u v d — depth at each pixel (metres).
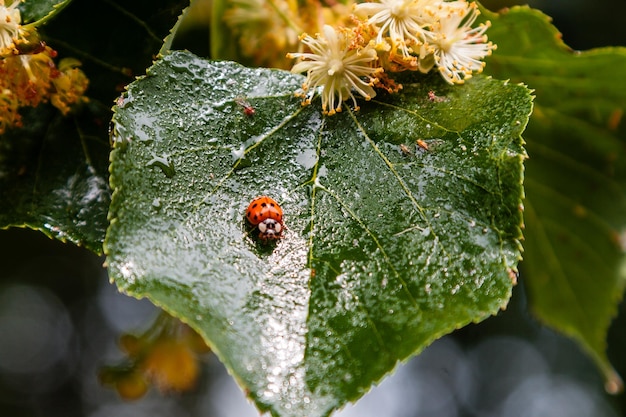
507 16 0.27
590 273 0.34
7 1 0.25
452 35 0.25
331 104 0.25
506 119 0.25
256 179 0.24
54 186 0.26
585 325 0.35
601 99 0.30
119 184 0.23
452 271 0.24
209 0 0.29
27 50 0.25
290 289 0.23
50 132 0.26
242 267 0.23
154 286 0.23
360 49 0.25
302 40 0.25
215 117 0.25
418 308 0.24
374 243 0.24
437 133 0.25
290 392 0.23
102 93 0.26
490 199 0.24
